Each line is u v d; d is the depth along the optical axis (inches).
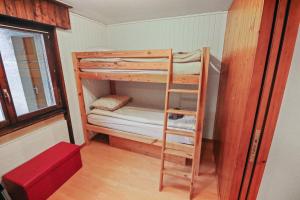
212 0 80.2
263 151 40.3
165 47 117.3
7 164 69.4
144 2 83.7
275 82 35.4
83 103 108.4
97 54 91.6
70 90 101.0
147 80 83.7
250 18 43.7
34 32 79.6
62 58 93.7
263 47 36.0
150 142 94.6
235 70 61.2
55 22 83.7
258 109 39.5
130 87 135.6
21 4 67.5
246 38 47.0
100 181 81.2
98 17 110.0
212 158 100.5
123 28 126.4
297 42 32.3
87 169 89.8
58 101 95.1
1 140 67.7
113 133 104.5
